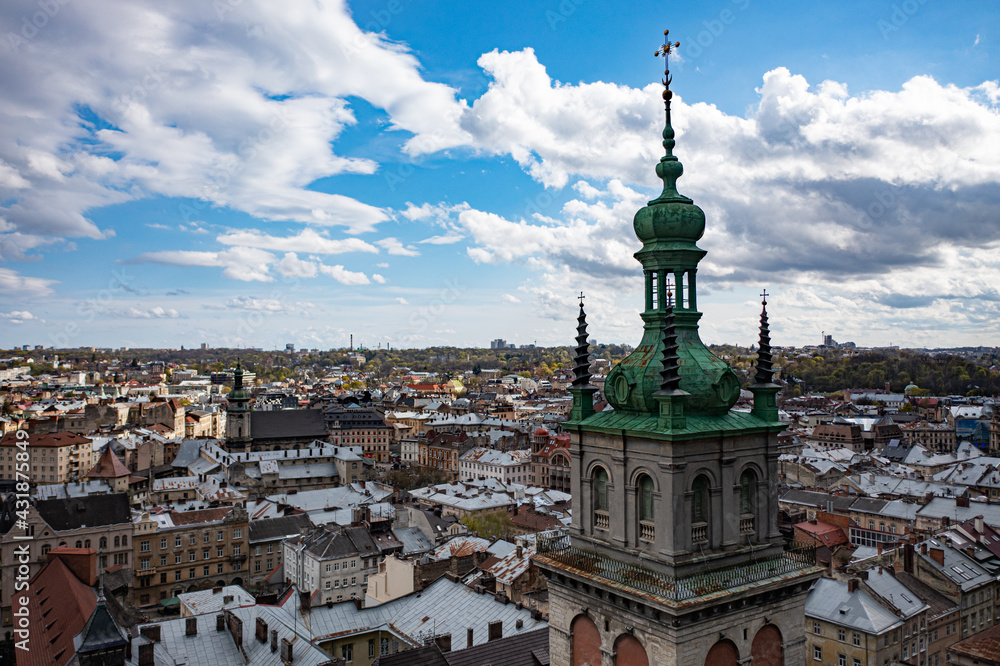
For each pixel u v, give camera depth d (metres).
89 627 59.31
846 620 93.44
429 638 70.81
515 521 170.50
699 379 32.59
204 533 150.88
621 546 32.41
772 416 33.66
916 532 135.50
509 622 76.06
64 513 138.00
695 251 34.38
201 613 90.19
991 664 67.62
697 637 29.81
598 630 33.09
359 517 164.88
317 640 78.25
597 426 33.53
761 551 32.91
